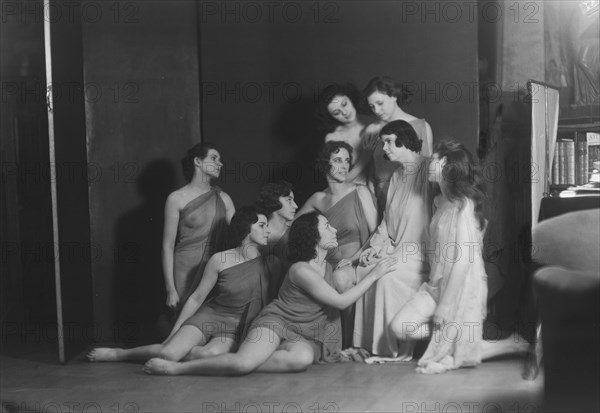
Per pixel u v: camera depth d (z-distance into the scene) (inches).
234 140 250.8
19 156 263.3
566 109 263.9
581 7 260.8
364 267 223.1
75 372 219.0
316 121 238.2
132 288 251.6
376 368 212.8
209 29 250.4
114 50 249.8
